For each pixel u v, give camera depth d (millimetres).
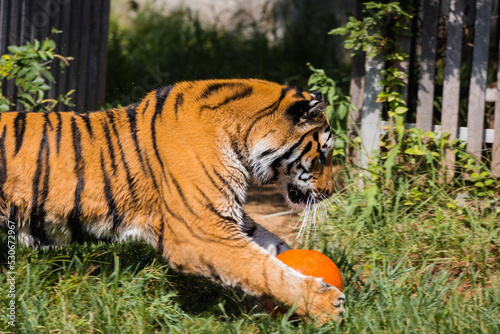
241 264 7281
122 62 20672
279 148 7863
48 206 7555
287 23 27000
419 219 10305
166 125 7629
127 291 7871
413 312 7605
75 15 13820
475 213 10078
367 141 11711
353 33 11328
